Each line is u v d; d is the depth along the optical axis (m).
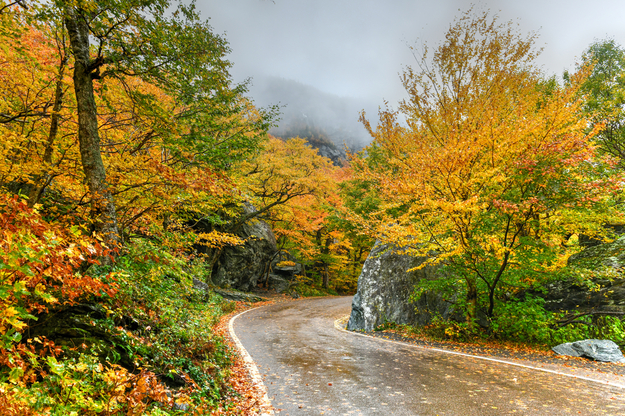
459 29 10.88
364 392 5.33
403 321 13.46
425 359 7.93
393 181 10.59
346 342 10.58
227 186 6.08
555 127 9.09
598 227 11.62
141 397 2.70
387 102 11.98
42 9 5.09
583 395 5.12
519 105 10.44
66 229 2.39
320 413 4.43
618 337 8.85
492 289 10.52
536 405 4.68
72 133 6.96
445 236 11.05
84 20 5.76
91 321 3.62
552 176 8.98
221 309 17.27
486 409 4.55
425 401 4.89
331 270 38.22
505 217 9.99
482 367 7.08
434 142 11.67
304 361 7.62
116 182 6.73
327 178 22.95
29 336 3.14
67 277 2.29
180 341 5.22
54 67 6.29
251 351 8.61
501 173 9.22
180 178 5.76
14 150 6.58
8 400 1.90
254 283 29.16
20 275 2.06
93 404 2.39
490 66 10.80
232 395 4.87
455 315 11.91
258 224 29.45
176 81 6.88
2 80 6.50
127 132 8.18
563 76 14.93
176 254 7.94
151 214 8.64
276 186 22.70
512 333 10.45
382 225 11.24
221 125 8.73
